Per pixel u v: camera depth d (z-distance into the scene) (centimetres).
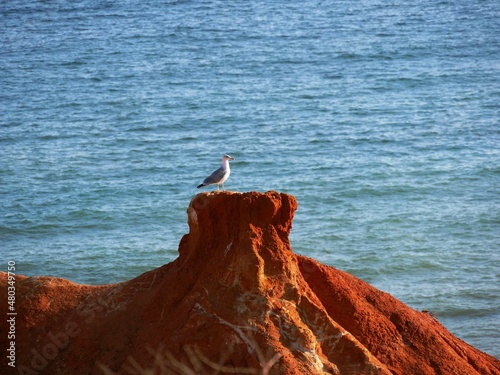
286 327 3375
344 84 18862
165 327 3509
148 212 10694
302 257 3762
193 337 3391
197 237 3684
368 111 16475
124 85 19038
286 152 13612
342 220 10312
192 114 16250
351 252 9181
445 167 12712
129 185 11875
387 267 8719
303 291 3544
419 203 11031
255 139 14425
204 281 3544
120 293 3878
